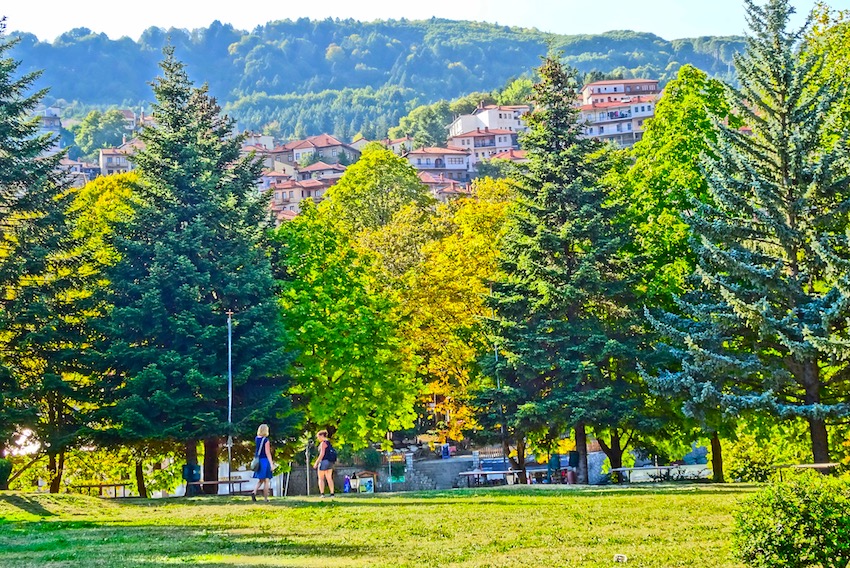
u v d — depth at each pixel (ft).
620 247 143.02
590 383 141.08
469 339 175.94
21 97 137.59
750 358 120.06
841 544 42.65
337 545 57.57
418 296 181.06
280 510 81.46
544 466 201.26
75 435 123.34
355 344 151.12
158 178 139.85
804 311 117.91
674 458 161.58
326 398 148.56
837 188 118.93
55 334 125.49
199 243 132.77
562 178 148.25
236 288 132.87
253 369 130.11
